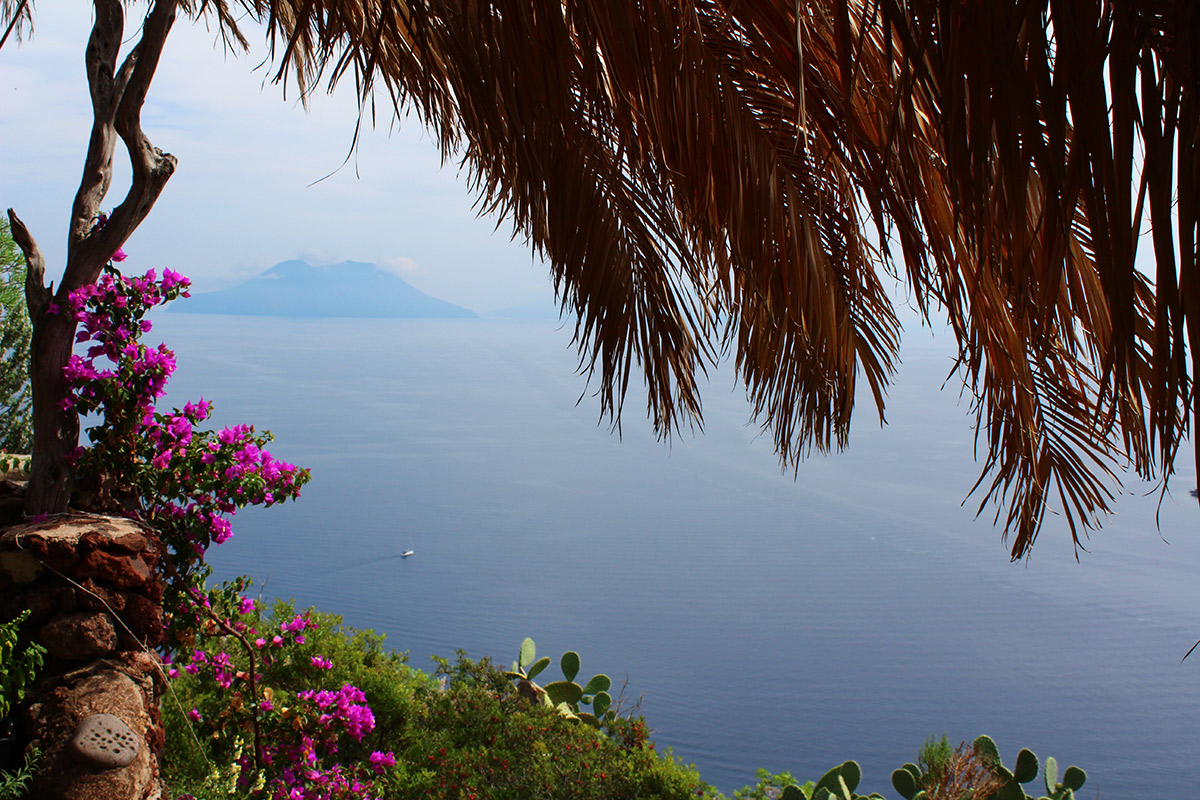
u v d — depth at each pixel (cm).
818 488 17112
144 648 245
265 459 309
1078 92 64
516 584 10250
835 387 155
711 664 7888
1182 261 60
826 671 7812
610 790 509
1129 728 6550
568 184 122
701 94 119
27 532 236
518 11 106
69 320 273
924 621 9462
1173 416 62
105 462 278
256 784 302
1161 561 12156
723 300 147
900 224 118
